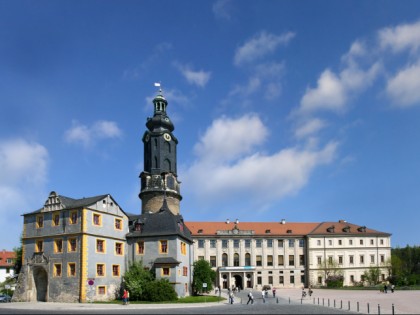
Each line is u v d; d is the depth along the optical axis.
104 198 61.84
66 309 45.22
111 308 46.66
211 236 118.00
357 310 43.12
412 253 160.00
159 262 61.56
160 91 95.56
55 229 59.50
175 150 93.00
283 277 118.12
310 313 40.59
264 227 123.81
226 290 100.44
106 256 60.44
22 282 60.06
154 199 87.44
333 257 119.25
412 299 58.69
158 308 47.19
